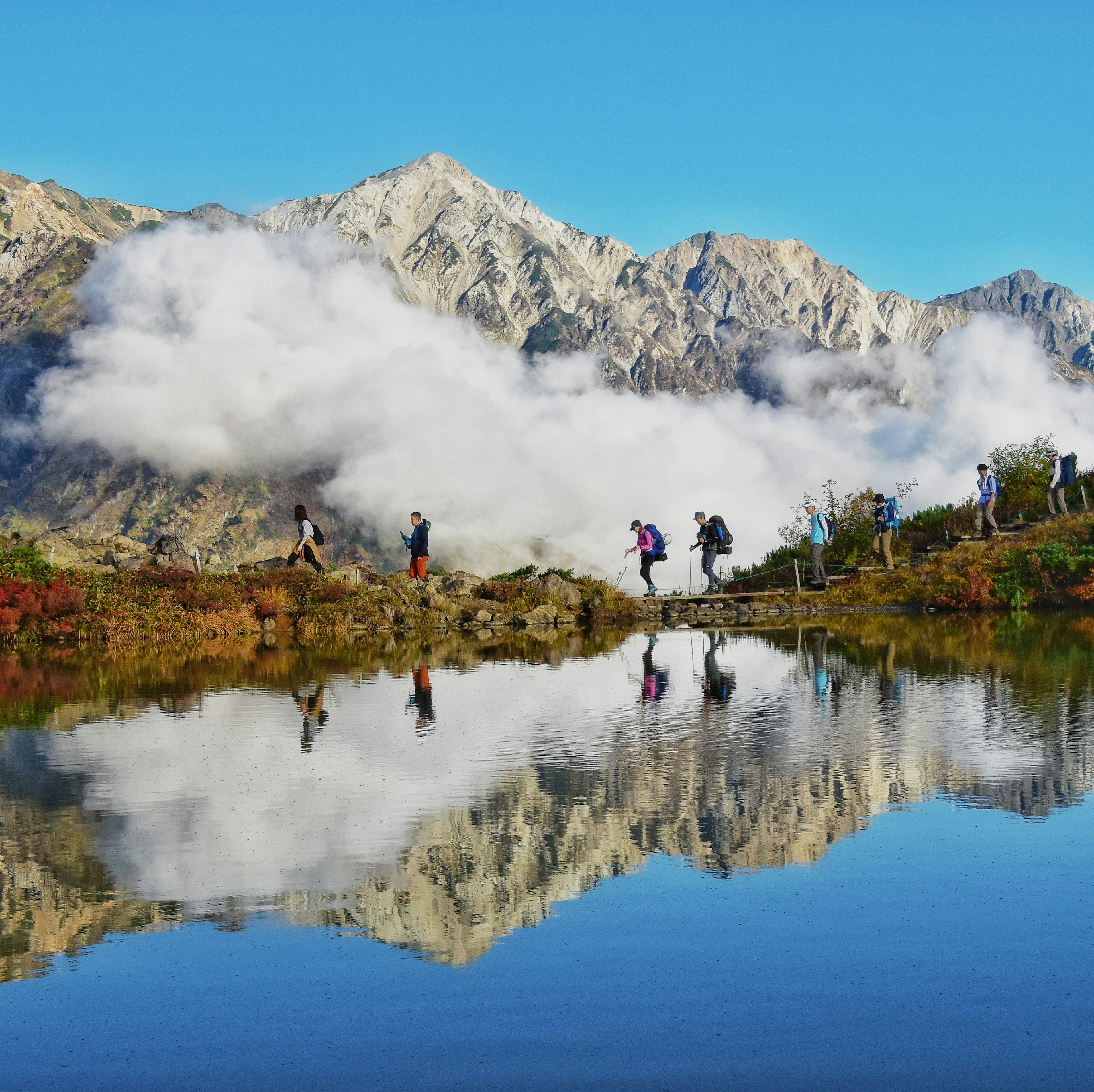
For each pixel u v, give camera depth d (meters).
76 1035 3.97
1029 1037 3.86
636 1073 3.65
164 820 6.79
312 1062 3.76
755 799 7.11
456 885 5.48
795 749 8.73
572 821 6.63
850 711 10.70
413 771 8.20
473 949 4.68
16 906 5.26
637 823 6.56
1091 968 4.41
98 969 4.54
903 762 8.13
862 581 29.30
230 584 25.66
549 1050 3.82
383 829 6.51
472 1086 3.59
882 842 6.07
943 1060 3.71
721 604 29.39
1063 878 5.43
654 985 4.31
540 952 4.64
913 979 4.32
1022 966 4.43
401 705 12.01
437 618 26.70
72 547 28.50
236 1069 3.72
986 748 8.58
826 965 4.46
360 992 4.29
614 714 11.02
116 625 22.64
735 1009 4.10
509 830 6.46
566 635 23.67
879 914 4.99
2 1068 3.75
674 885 5.43
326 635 24.31
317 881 5.56
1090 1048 3.79
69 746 9.48
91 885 5.55
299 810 7.00
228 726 10.57
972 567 27.33
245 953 4.67
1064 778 7.52
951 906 5.08
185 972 4.49
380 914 5.09
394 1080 3.63
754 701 11.69
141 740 9.80
